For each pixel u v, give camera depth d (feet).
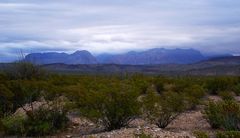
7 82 62.85
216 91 104.47
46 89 59.88
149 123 56.65
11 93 61.05
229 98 88.33
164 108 55.77
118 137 44.32
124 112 52.90
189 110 71.00
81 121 59.26
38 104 61.93
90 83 83.35
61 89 59.88
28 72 85.56
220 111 53.93
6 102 63.46
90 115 53.16
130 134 45.14
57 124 55.31
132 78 104.27
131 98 53.21
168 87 102.73
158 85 104.63
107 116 53.21
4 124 53.57
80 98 56.39
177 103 60.23
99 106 53.42
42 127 52.60
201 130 52.54
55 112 55.83
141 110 56.24
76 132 53.78
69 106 57.16
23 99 63.26
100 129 54.60
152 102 56.13
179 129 53.88
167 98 59.98
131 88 56.08
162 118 56.08
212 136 46.55
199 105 76.48
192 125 57.36
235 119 52.37
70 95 59.21
